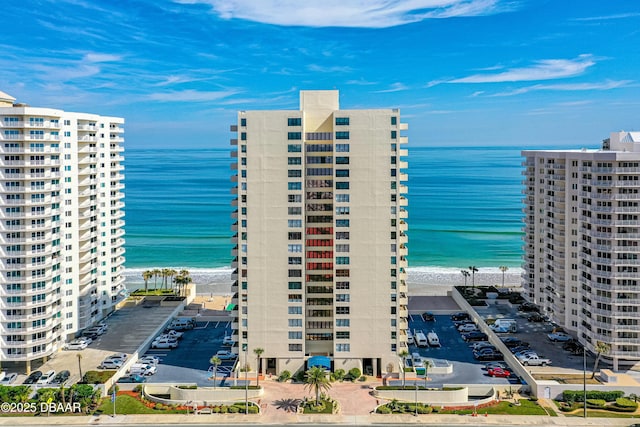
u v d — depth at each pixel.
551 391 105.06
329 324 116.81
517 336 135.12
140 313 159.88
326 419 97.44
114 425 95.25
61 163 125.62
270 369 116.62
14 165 116.12
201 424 95.69
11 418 97.31
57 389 101.75
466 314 157.75
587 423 95.44
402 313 114.88
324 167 113.69
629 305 110.69
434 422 96.06
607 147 135.25
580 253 120.12
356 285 112.44
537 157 149.12
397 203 110.62
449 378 112.94
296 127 109.88
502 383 110.31
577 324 125.62
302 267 112.38
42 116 118.44
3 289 116.62
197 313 162.62
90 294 140.88
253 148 110.75
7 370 118.06
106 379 109.44
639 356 110.75
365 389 108.88
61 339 129.62
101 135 151.25
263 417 98.31
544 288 144.62
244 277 113.12
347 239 111.81
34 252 118.31
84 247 136.88
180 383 109.88
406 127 111.12
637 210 109.81
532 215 156.50
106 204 153.75
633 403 100.19
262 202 111.56
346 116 109.69
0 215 116.12
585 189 117.69
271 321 113.50
